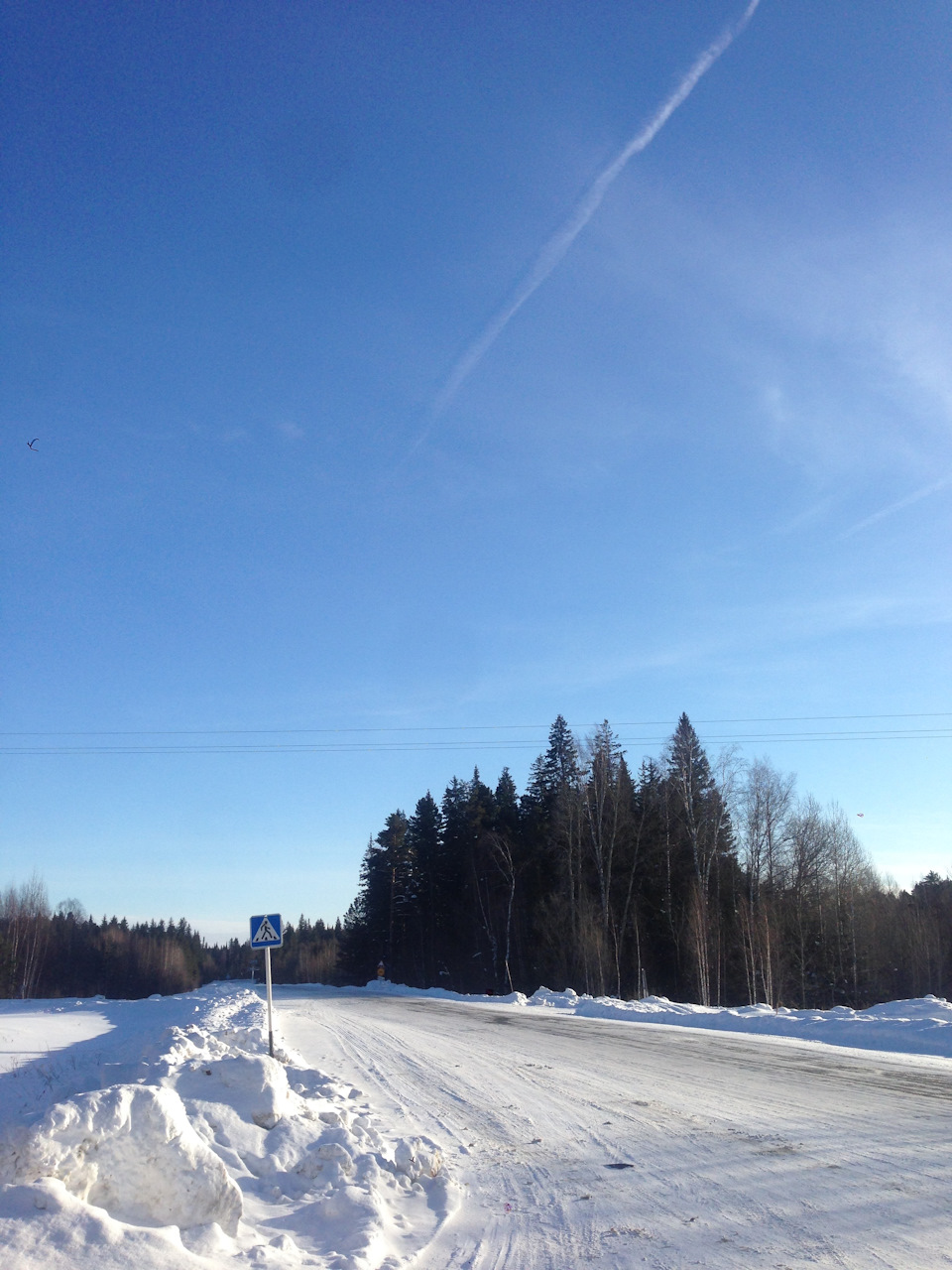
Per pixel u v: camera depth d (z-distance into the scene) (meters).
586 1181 8.13
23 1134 5.70
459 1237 6.77
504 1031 21.50
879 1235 6.29
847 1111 10.54
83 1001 36.97
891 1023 17.94
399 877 68.12
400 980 66.50
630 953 47.91
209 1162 6.18
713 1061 15.27
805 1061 14.98
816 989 46.97
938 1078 12.91
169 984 114.06
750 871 44.59
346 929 75.75
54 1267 4.86
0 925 83.06
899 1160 8.21
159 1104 6.14
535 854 55.62
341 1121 9.31
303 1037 20.33
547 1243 6.55
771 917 44.03
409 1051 17.59
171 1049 13.75
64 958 99.88
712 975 44.06
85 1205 5.34
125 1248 5.14
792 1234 6.41
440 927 65.31
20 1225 5.05
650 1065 15.00
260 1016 25.03
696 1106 11.20
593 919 44.88
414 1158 8.31
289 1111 8.57
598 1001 29.45
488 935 56.50
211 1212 6.06
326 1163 7.75
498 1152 9.32
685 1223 6.79
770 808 44.72
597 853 46.09
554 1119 10.79
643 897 47.22
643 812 49.47
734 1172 8.10
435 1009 29.95
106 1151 5.88
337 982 81.50
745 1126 9.90
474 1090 12.87
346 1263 5.87
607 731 48.78
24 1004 36.00
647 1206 7.27
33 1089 10.91
